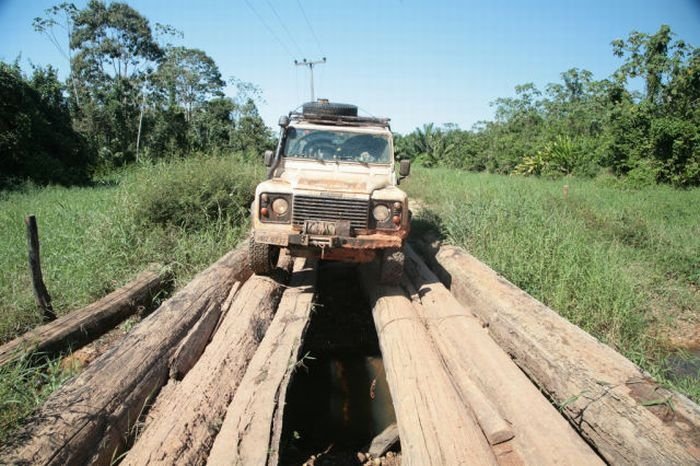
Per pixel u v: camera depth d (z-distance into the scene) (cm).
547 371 426
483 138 3938
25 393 397
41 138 2094
